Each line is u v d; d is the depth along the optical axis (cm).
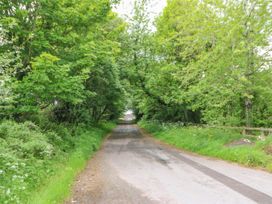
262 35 1477
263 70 1594
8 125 1121
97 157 1553
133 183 916
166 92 2912
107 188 858
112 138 2936
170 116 3441
